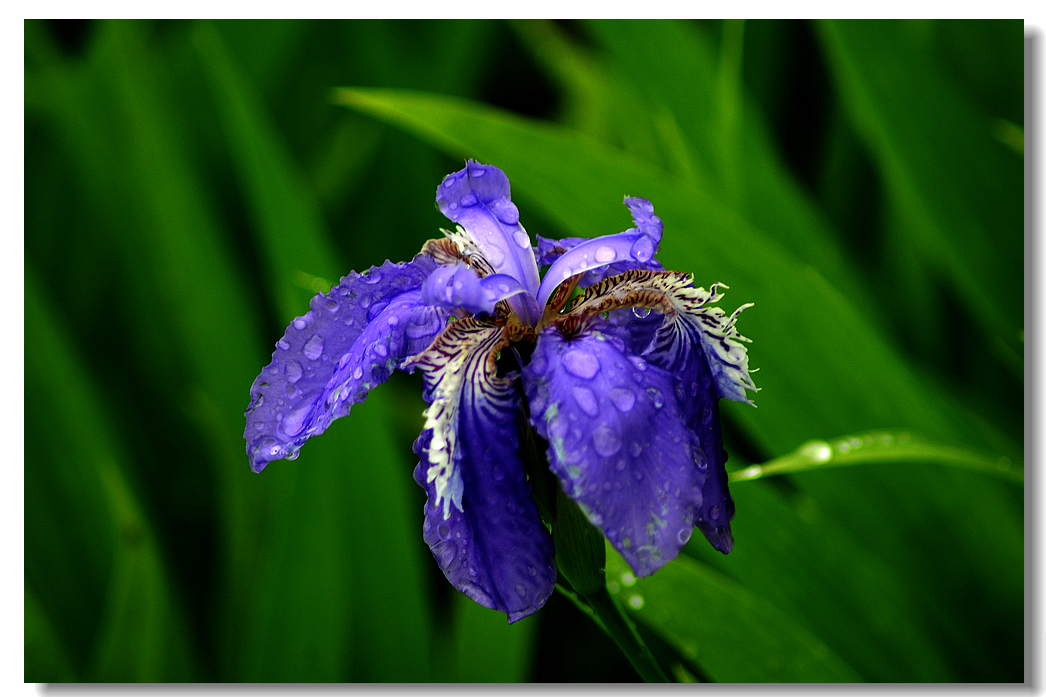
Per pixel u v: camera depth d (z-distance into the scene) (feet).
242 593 2.45
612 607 1.68
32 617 2.20
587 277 1.70
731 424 2.64
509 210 1.69
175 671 2.26
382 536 2.22
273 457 1.63
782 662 1.96
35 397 2.39
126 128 2.80
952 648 2.09
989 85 2.86
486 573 1.61
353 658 2.23
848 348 2.09
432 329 1.65
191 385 2.95
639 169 2.12
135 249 2.92
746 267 2.08
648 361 1.65
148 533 2.36
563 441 1.58
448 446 1.62
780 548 2.08
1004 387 2.81
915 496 2.17
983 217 2.49
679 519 1.57
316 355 1.66
